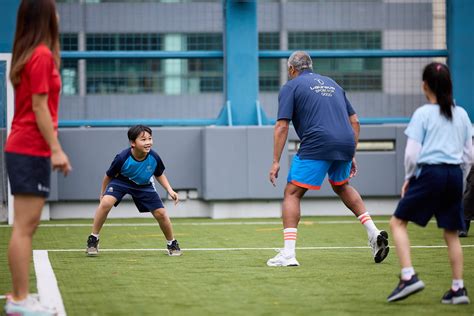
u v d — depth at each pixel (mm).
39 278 9352
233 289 8539
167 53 19906
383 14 21828
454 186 7543
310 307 7465
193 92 21672
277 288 8609
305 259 11242
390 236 14758
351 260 11117
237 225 17219
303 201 19984
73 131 19250
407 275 7531
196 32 21297
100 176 19312
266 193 19250
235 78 19828
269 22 22359
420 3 21641
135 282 9039
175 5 21203
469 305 7562
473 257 11383
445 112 7543
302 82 10773
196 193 19703
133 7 20906
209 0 21531
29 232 6930
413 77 21422
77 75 20891
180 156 19578
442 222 7613
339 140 10625
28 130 6809
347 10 22047
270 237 14594
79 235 15031
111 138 19328
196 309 7379
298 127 10773
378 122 20469
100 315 7086
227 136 19219
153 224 17562
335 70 21359
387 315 7074
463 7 20312
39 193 6852
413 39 21703
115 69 21109
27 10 6871
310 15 22203
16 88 6859
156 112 21328
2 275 9695
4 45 18594
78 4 20594
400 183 19797
